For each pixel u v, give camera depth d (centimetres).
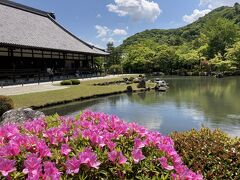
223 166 327
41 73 2667
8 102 1001
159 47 5894
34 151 209
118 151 204
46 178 174
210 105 1495
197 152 347
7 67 2342
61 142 229
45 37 2892
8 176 179
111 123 258
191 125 1034
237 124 1038
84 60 3659
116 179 195
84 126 262
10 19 2762
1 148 206
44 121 300
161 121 1105
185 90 2284
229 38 5778
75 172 180
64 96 1648
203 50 5653
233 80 3375
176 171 206
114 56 5672
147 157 217
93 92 1916
